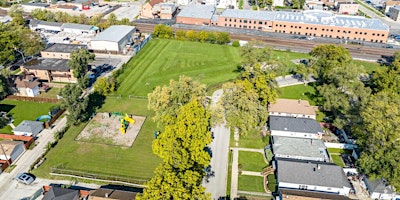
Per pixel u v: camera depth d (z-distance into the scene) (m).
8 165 76.25
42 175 73.56
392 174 64.50
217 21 185.38
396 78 102.44
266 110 89.69
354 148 82.75
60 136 86.62
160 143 69.06
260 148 84.88
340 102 89.12
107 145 84.12
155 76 124.00
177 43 160.25
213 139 88.12
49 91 111.56
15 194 68.25
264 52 109.62
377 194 68.25
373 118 68.69
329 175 69.62
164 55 144.62
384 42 167.62
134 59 139.38
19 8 197.00
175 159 62.34
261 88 92.38
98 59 137.88
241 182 72.94
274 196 69.12
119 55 143.50
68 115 88.94
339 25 170.25
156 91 84.12
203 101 84.31
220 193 69.62
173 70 129.62
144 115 98.31
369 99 82.12
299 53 150.88
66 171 74.38
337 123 86.06
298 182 68.69
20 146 80.38
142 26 183.38
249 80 95.94
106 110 100.69
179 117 72.81
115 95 109.44
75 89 88.94
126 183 71.44
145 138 87.56
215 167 77.50
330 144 85.31
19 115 96.69
